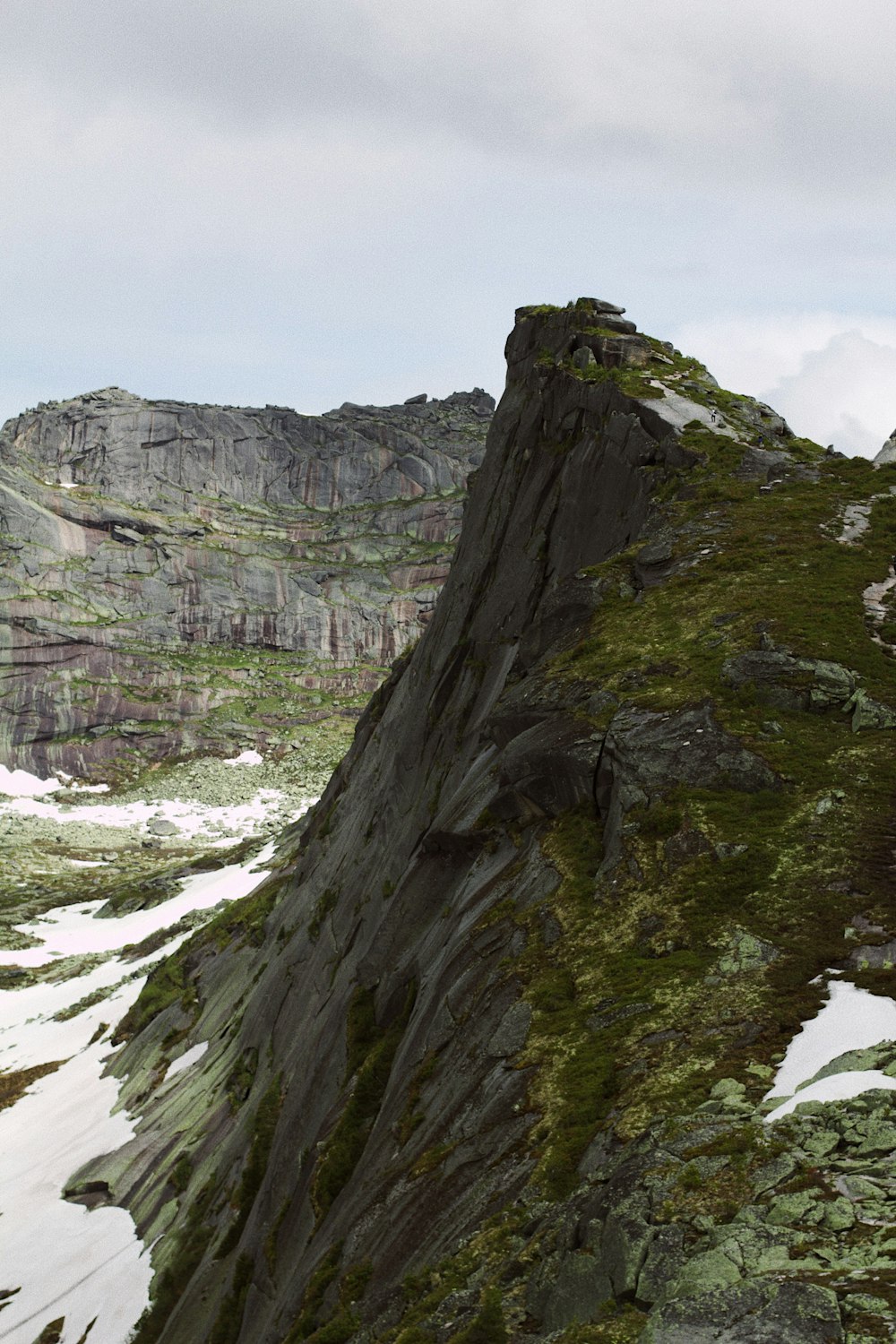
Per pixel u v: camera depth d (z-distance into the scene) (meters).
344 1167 33.56
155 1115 70.00
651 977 23.23
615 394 53.28
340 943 54.31
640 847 27.81
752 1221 14.06
